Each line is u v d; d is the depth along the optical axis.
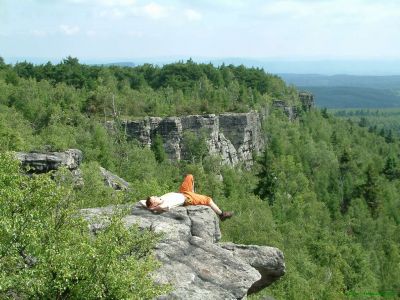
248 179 137.25
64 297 11.97
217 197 103.56
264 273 17.70
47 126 117.25
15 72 170.00
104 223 14.71
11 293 12.56
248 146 162.00
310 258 77.56
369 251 96.62
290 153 165.62
